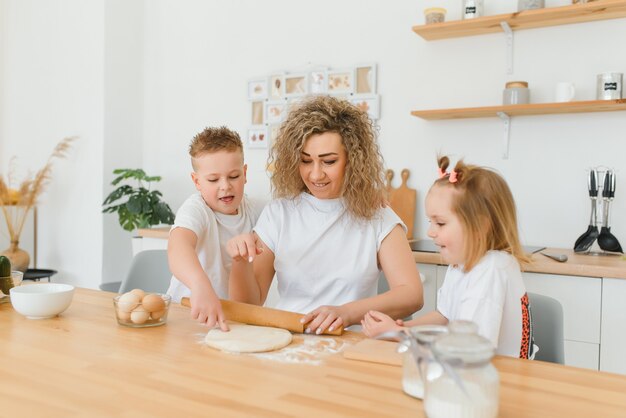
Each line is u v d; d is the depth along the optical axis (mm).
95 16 3732
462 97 2830
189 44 3715
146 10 3887
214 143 1499
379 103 3023
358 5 3100
